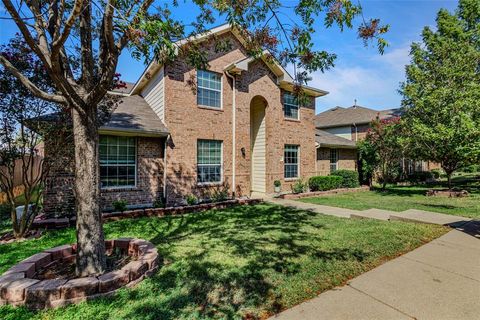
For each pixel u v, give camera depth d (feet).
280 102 47.09
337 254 15.10
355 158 62.49
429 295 10.69
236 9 14.96
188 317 9.21
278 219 25.52
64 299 10.22
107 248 15.71
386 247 16.19
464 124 34.17
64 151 22.33
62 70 12.90
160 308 9.77
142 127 32.42
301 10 15.03
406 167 72.64
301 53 16.05
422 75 43.01
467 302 10.14
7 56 18.56
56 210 27.04
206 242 17.95
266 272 12.72
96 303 10.14
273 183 45.57
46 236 20.36
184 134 35.70
